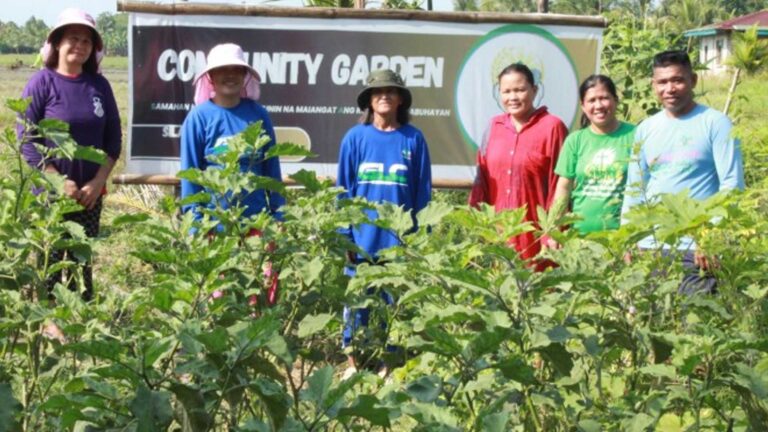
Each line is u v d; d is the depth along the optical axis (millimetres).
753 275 3463
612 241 3438
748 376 2854
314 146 8219
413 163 6164
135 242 3719
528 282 2865
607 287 2969
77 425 2666
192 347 2457
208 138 5633
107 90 6574
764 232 3686
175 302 3076
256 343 2418
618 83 10016
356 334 3525
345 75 8172
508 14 8164
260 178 3670
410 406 2662
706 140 5410
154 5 8000
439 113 8242
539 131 6328
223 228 4066
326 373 2426
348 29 8141
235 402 2545
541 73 8227
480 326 3127
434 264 3152
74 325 2930
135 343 2762
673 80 5445
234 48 5652
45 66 6441
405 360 3549
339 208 3676
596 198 5945
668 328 3480
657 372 2984
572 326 3076
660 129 5539
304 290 3434
